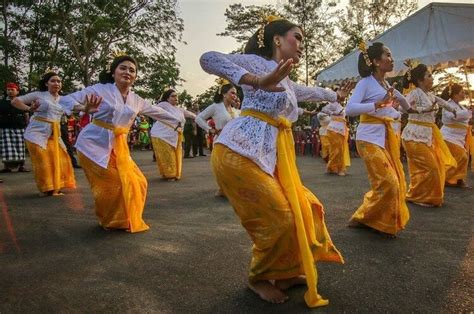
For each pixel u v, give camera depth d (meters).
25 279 2.99
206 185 7.66
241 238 3.95
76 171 10.09
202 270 3.11
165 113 4.78
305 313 2.40
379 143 4.01
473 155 8.88
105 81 4.52
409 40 8.01
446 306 2.46
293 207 2.47
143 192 4.41
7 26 24.06
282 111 2.63
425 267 3.12
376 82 4.16
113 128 4.30
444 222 4.53
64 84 24.62
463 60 7.76
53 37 24.95
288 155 2.66
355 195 6.29
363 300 2.56
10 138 9.73
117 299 2.63
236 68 2.36
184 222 4.66
